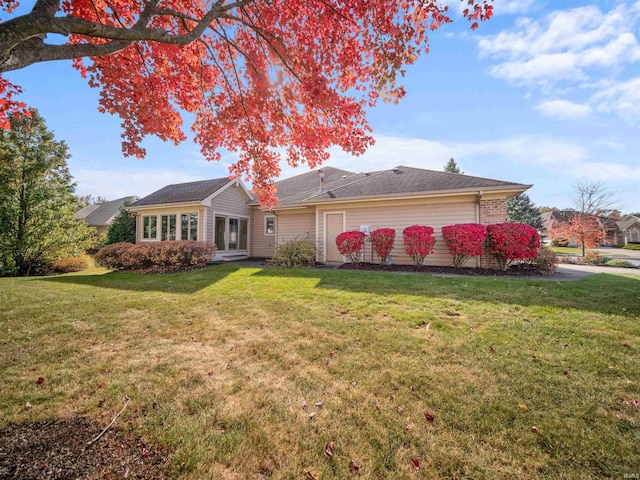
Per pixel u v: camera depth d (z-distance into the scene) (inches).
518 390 92.4
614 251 1000.2
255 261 544.4
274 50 190.2
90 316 182.2
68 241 483.2
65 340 143.0
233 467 65.0
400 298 203.3
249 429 77.4
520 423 77.5
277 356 122.6
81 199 521.0
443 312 171.8
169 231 578.6
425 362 112.7
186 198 564.4
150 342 140.4
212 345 136.0
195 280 303.9
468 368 107.0
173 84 215.3
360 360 116.4
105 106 185.6
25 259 445.1
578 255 716.0
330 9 162.9
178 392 95.6
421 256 362.9
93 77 178.9
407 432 75.2
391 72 152.7
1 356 124.0
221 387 98.7
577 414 80.5
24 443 70.3
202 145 245.1
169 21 190.9
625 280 264.7
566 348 120.3
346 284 254.8
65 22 86.9
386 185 448.8
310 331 149.9
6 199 420.8
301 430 76.8
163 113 212.1
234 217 614.9
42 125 452.4
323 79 175.6
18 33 77.1
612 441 70.6
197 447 70.6
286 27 183.0
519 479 61.1
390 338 136.9
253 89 224.5
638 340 126.2
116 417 82.2
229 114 235.3
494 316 161.6
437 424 78.0
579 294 203.2
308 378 103.9
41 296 240.4
